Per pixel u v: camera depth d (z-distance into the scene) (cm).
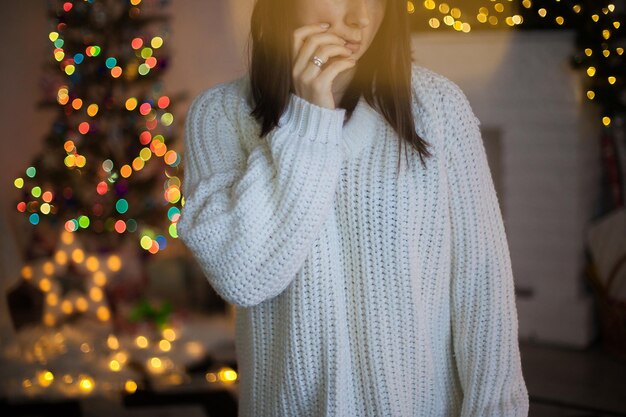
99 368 404
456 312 142
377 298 137
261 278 133
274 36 138
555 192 421
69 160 509
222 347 440
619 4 416
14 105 612
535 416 342
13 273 453
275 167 134
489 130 439
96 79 508
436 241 139
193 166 153
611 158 425
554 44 412
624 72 403
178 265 520
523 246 432
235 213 133
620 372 388
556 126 416
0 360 412
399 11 135
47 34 605
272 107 138
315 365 140
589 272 412
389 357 137
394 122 134
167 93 574
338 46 133
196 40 566
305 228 131
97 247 515
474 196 139
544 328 430
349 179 137
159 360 411
